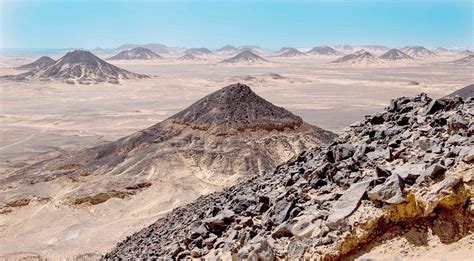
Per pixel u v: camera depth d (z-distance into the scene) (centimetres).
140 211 5291
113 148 7481
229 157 6625
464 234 1072
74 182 6297
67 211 5247
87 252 4044
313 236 1191
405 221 1148
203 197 2795
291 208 1388
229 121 7344
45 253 4109
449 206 1109
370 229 1148
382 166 1409
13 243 4450
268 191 1716
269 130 7369
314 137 7594
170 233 2044
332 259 1124
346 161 1538
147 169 6438
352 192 1262
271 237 1297
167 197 5556
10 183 6488
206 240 1552
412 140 1516
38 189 5891
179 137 7288
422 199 1130
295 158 2162
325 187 1448
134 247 2272
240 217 1574
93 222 5025
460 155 1207
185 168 6506
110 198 5562
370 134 1741
